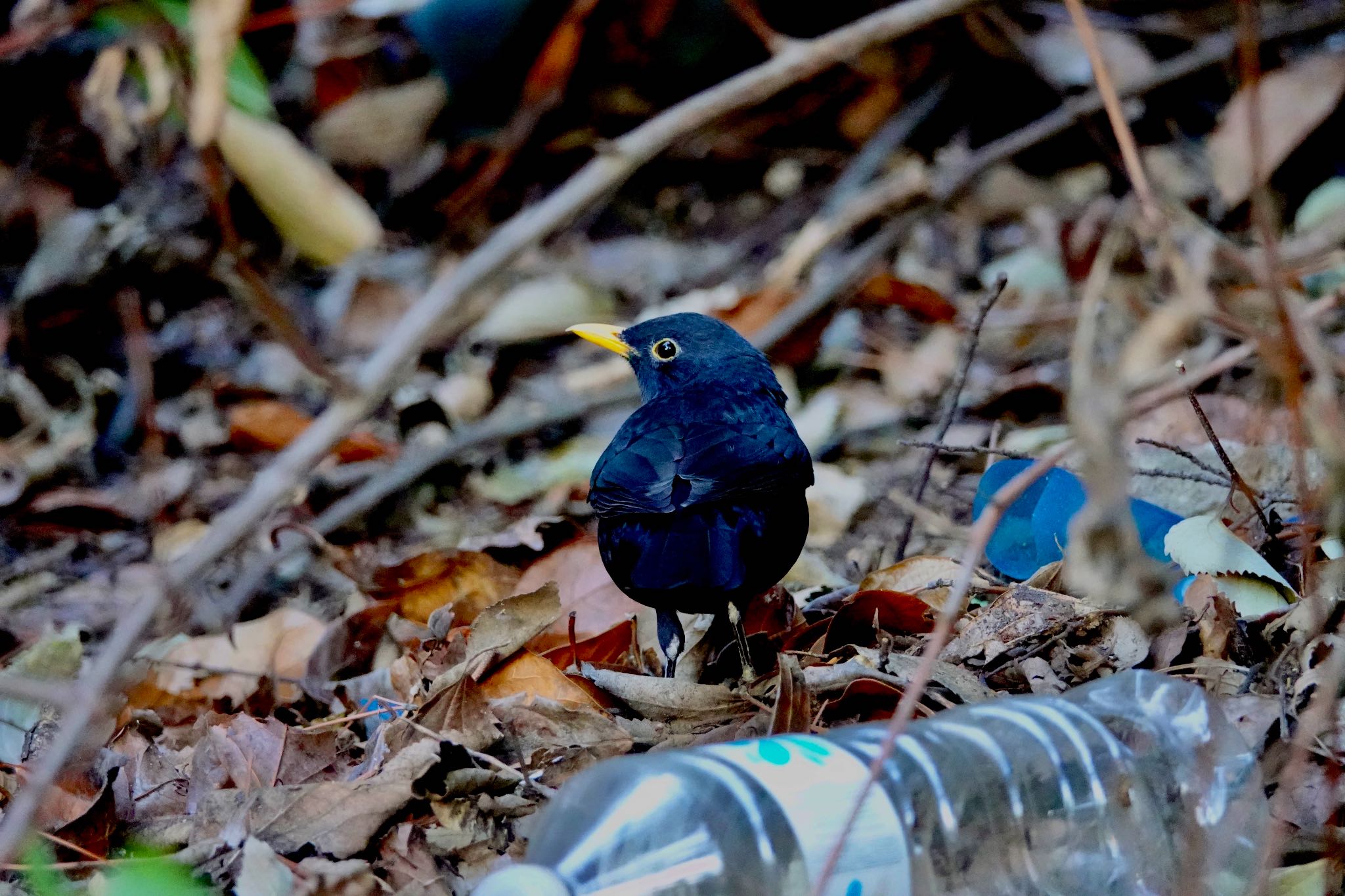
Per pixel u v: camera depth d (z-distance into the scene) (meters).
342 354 17.00
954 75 18.98
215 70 4.47
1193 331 13.10
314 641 10.20
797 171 19.36
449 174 19.31
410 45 19.70
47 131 17.58
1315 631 5.98
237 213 18.28
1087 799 6.04
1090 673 7.47
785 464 7.95
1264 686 7.01
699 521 7.79
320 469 14.61
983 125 18.92
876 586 9.09
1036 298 15.63
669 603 7.90
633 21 18.80
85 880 6.54
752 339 15.04
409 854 6.45
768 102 19.48
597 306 17.39
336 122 19.45
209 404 16.17
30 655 9.02
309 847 6.44
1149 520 8.59
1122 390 4.55
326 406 16.12
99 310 17.00
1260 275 5.07
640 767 5.45
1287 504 8.84
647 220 19.28
